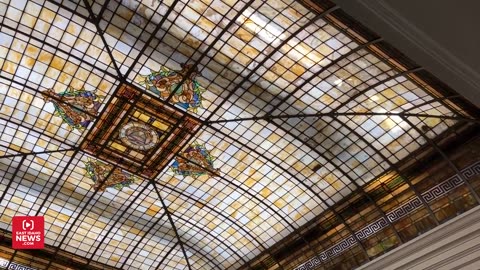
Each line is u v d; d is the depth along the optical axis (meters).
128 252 21.41
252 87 14.27
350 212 17.41
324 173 16.89
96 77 14.46
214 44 13.03
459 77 8.55
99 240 20.75
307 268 19.20
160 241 21.09
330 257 18.27
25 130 16.42
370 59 12.68
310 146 15.95
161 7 12.30
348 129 15.08
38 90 14.95
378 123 14.70
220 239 20.83
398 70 12.55
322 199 17.55
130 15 12.60
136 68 14.02
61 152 17.17
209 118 15.46
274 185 17.89
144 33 13.05
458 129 13.99
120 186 18.47
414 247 14.95
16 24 13.27
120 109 15.26
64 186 18.55
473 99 9.20
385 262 15.82
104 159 17.27
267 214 19.03
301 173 17.19
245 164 17.27
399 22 7.42
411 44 7.81
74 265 21.09
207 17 12.39
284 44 12.70
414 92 13.34
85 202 19.22
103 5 12.41
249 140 16.27
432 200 15.17
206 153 16.89
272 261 20.47
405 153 15.30
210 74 14.05
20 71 14.52
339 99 14.25
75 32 13.31
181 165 17.45
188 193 18.86
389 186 16.14
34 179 18.28
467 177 14.32
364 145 15.52
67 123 16.03
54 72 14.46
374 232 16.78
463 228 13.80
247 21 12.30
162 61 13.79
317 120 15.07
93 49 13.74
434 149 14.70
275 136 15.95
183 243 21.11
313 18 11.70
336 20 11.56
